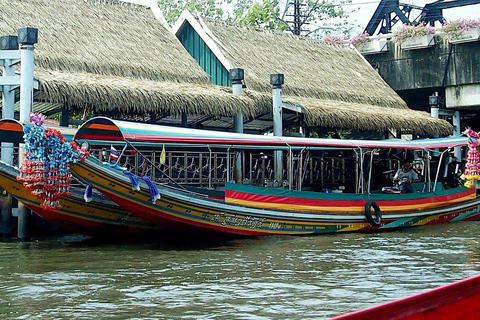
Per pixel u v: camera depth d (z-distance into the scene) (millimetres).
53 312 8852
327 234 16328
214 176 17703
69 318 8570
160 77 19953
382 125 23859
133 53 20234
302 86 23922
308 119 21125
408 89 29750
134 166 17547
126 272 11398
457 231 17234
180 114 19688
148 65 20016
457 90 28891
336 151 21562
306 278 10891
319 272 11391
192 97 18156
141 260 12531
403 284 10406
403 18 32969
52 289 10125
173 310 8898
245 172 20219
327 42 29312
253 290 10031
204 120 23547
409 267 11828
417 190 19438
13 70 15008
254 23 38844
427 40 28547
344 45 30422
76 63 18109
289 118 23969
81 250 13664
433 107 27359
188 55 22109
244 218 14984
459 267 11828
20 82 14422
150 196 13586
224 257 12898
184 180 17047
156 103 17312
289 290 10016
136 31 21641
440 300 4160
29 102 14141
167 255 13094
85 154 12922
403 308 3984
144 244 14562
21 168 12938
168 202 13836
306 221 15930
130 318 8547
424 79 29312
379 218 17062
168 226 14445
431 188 19562
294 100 21953
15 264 12094
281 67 24453
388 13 33594
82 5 21031
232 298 9539
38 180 12680
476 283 4379
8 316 8664
